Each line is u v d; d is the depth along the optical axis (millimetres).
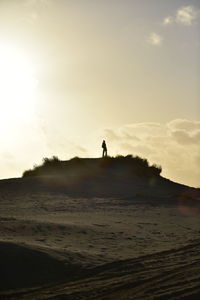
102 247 21828
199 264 18906
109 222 29250
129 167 57812
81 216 31703
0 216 30609
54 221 28484
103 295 14992
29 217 30453
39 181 47469
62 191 43438
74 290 15555
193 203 39969
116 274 17391
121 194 44344
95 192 44250
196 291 15148
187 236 25625
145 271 17812
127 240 23844
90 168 56312
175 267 18391
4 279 16375
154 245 22984
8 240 21250
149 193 46719
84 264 18391
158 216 33062
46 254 18719
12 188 43969
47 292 15414
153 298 14492
